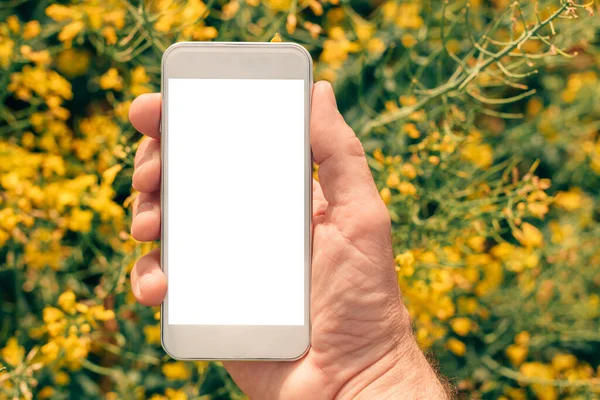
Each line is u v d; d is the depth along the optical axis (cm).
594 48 77
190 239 52
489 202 64
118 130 67
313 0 63
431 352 60
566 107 80
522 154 78
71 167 70
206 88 51
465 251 66
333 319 53
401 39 73
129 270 66
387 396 53
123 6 65
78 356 60
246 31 69
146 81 65
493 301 74
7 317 70
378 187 64
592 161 74
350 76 73
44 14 72
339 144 51
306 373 53
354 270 52
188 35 62
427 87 74
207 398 69
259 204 52
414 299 64
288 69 51
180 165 52
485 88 77
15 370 59
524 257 66
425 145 64
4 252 71
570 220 76
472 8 73
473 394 70
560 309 72
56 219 65
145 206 54
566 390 71
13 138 69
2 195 66
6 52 65
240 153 52
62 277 71
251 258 52
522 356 69
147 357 66
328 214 53
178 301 52
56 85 67
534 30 56
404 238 66
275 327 51
